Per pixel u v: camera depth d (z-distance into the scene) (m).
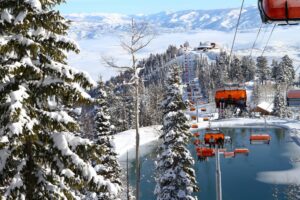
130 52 23.78
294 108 171.75
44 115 11.97
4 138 11.16
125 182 60.78
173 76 33.69
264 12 13.63
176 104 32.97
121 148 102.25
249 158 83.88
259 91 183.88
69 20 12.39
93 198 30.61
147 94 123.62
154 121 115.69
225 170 74.62
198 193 62.34
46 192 12.22
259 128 134.00
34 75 11.48
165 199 32.31
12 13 11.42
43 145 12.37
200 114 170.62
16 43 11.23
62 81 11.87
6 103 11.36
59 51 12.38
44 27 11.79
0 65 11.41
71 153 11.91
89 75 12.32
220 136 32.25
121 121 119.25
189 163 32.50
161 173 33.50
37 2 11.18
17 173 11.86
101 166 33.22
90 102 12.12
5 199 11.49
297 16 13.27
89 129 71.56
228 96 34.78
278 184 64.12
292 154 86.50
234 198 59.00
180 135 32.44
